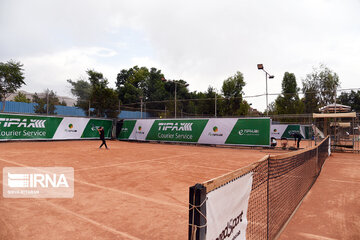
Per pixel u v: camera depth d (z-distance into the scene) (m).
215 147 18.50
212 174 7.38
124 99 54.31
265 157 2.83
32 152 12.30
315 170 7.57
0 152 12.07
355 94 46.62
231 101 27.20
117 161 9.85
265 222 3.02
